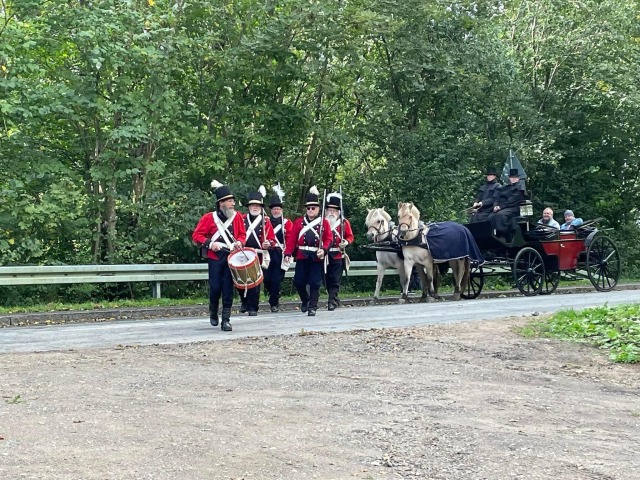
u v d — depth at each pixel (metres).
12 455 6.20
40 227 20.53
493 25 29.33
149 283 21.81
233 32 23.27
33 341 12.35
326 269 17.52
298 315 16.58
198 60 22.77
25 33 19.42
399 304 19.53
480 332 12.31
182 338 12.45
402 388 8.80
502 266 22.52
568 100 33.00
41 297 20.27
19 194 20.05
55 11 19.81
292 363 10.02
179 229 21.80
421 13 26.39
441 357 10.56
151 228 21.61
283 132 23.75
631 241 35.50
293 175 25.23
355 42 23.59
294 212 24.75
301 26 22.91
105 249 22.09
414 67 26.06
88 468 5.95
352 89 25.38
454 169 27.36
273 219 18.03
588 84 31.95
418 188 26.38
